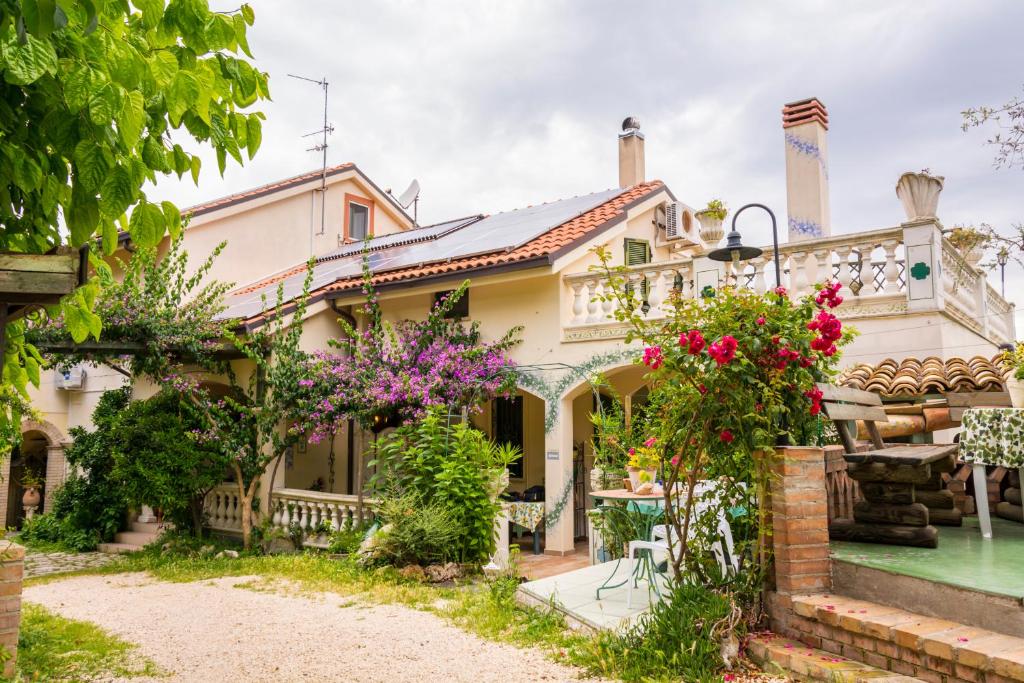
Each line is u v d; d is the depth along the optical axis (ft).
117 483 47.34
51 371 60.08
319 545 40.65
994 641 13.98
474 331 43.73
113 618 27.91
